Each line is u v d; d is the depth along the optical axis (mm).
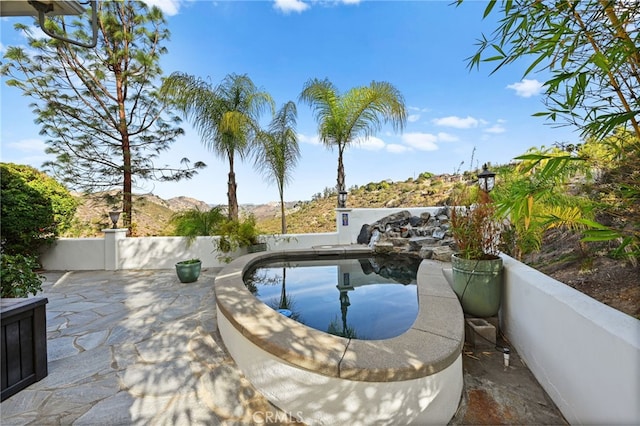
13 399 1914
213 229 6926
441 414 1681
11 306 2014
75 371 2256
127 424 1698
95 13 2412
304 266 5918
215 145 7379
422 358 1678
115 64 7340
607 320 1420
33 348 2102
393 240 6531
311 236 7746
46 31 2148
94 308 3768
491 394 1964
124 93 7676
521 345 2408
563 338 1747
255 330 2072
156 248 6469
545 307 1978
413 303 3619
